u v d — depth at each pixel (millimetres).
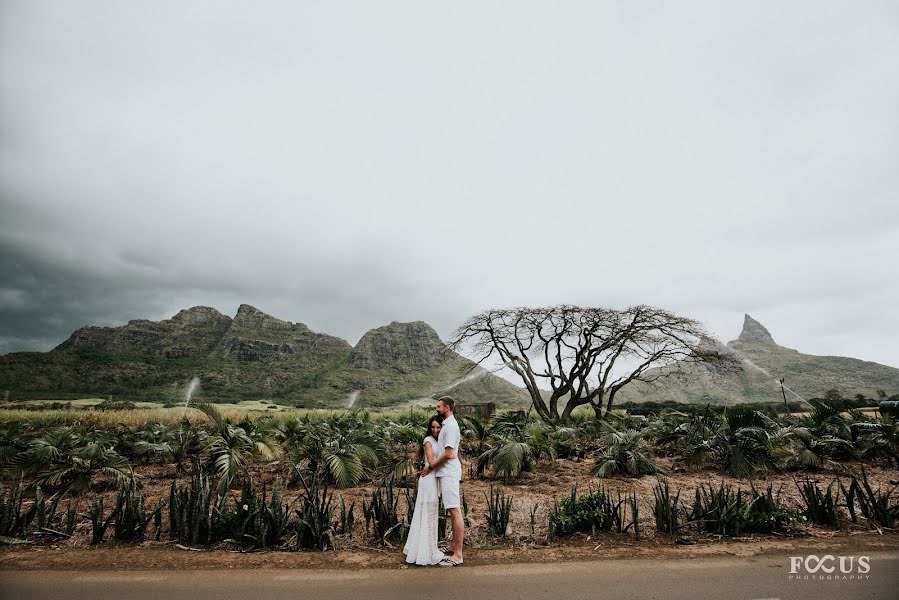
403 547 5062
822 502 5848
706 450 10039
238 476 8547
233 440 8352
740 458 9156
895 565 4348
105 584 4031
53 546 5160
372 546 5098
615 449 9664
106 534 5609
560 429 12742
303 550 4969
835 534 5387
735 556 4660
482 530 5684
